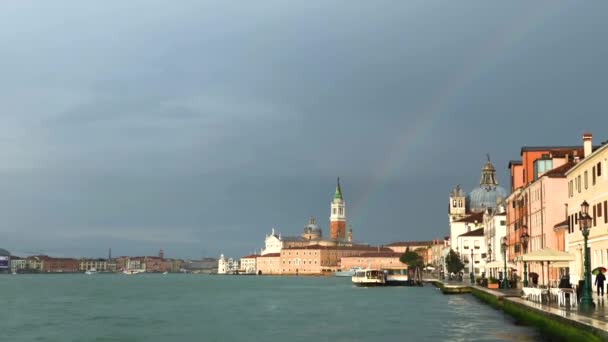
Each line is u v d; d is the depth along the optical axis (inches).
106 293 7480.3
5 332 2928.2
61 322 3452.3
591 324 1496.1
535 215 4244.6
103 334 2812.5
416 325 2778.1
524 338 2052.2
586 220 2022.6
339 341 2332.7
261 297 6176.2
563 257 2492.6
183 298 6146.7
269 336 2581.2
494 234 6756.9
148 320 3528.5
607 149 2719.0
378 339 2331.4
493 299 3262.8
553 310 1926.7
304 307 4473.4
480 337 2135.8
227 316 3740.2
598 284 2224.4
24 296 6742.1
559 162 4303.6
